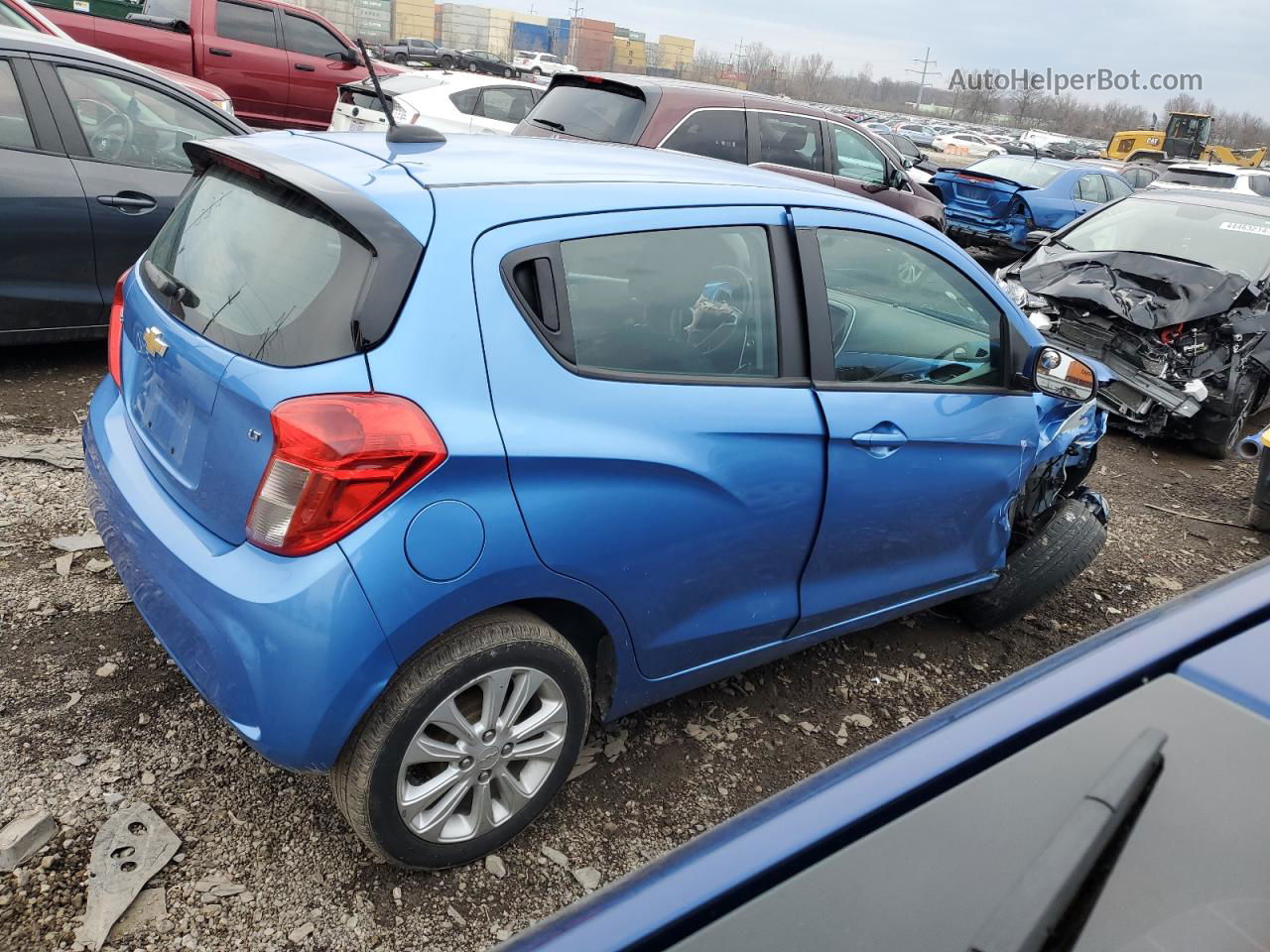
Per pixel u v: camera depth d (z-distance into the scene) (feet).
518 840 7.91
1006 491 10.83
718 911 3.13
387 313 6.37
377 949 6.77
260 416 6.32
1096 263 23.44
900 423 9.26
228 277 7.34
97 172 15.66
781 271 8.60
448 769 7.08
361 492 6.12
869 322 9.33
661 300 7.75
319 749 6.38
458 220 6.81
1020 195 42.34
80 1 34.32
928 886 3.08
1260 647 3.97
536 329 6.95
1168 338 21.29
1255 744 3.51
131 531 7.38
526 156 8.35
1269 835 3.16
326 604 6.11
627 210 7.72
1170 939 2.82
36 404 15.10
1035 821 3.24
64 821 7.38
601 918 3.14
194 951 6.54
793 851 3.29
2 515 11.63
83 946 6.43
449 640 6.77
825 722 10.19
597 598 7.42
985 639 12.49
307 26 39.50
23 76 15.02
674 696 9.25
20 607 9.92
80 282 15.83
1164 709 3.69
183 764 8.17
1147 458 21.89
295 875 7.27
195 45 36.55
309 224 6.99
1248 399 22.22
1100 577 14.90
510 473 6.62
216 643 6.44
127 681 9.07
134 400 8.15
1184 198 26.03
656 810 8.52
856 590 9.72
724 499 7.95
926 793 3.44
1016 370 10.71
